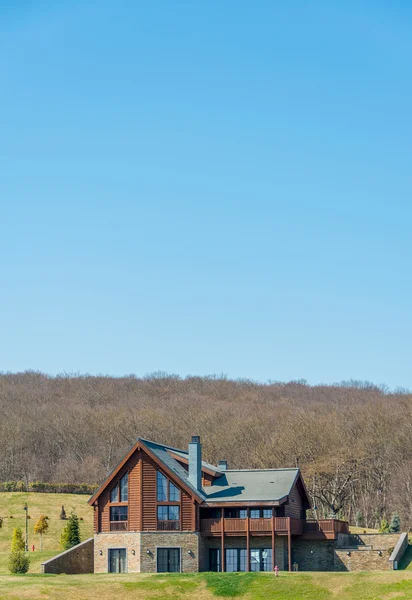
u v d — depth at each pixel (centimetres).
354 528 9219
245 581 5575
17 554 6450
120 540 6372
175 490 6431
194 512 6400
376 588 5369
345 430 13338
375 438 12619
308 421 14000
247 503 6384
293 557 6606
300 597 5350
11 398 19288
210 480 6844
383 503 11356
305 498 7012
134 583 5522
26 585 5350
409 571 5662
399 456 12112
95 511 6506
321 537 6525
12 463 14075
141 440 6462
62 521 9250
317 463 11425
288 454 12625
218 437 14175
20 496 10088
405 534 6756
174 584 5547
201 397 19175
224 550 6419
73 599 5188
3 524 9062
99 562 6400
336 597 5322
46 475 13900
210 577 5675
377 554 6350
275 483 6694
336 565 6438
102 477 13588
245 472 6925
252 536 6438
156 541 6319
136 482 6419
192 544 6353
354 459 11569
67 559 6438
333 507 10619
